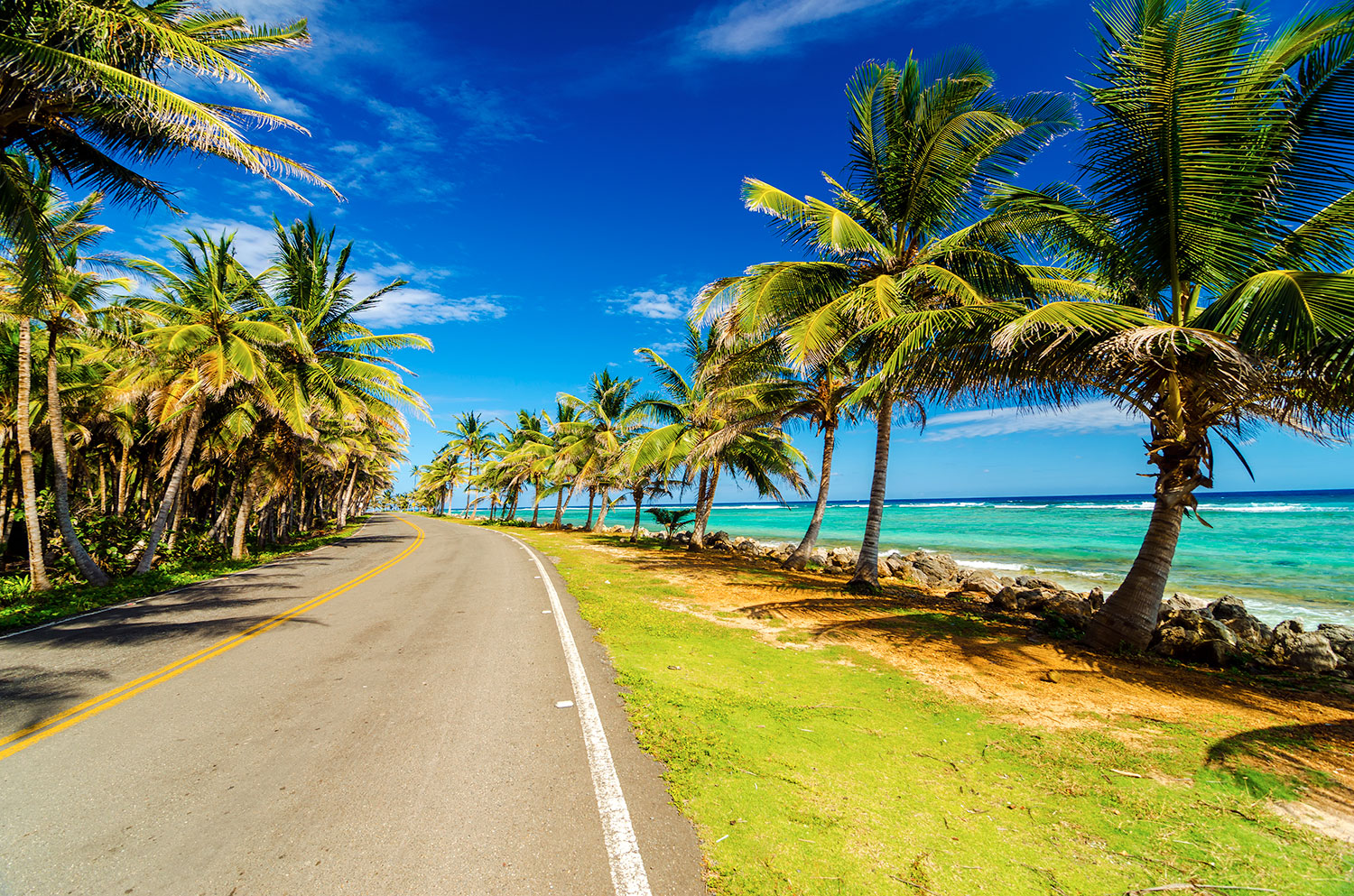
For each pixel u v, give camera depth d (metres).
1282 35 5.69
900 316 7.80
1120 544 28.03
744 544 24.03
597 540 27.27
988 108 9.79
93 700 4.88
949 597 12.35
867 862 2.75
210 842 2.82
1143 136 6.54
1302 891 2.59
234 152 7.27
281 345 15.67
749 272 11.25
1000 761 3.98
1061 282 9.78
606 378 28.64
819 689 5.45
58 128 7.52
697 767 3.69
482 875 2.57
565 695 5.01
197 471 23.55
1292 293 4.77
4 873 2.56
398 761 3.73
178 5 7.73
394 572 13.94
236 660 6.13
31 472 11.46
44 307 10.91
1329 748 4.20
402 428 20.70
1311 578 16.67
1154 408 7.20
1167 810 3.33
